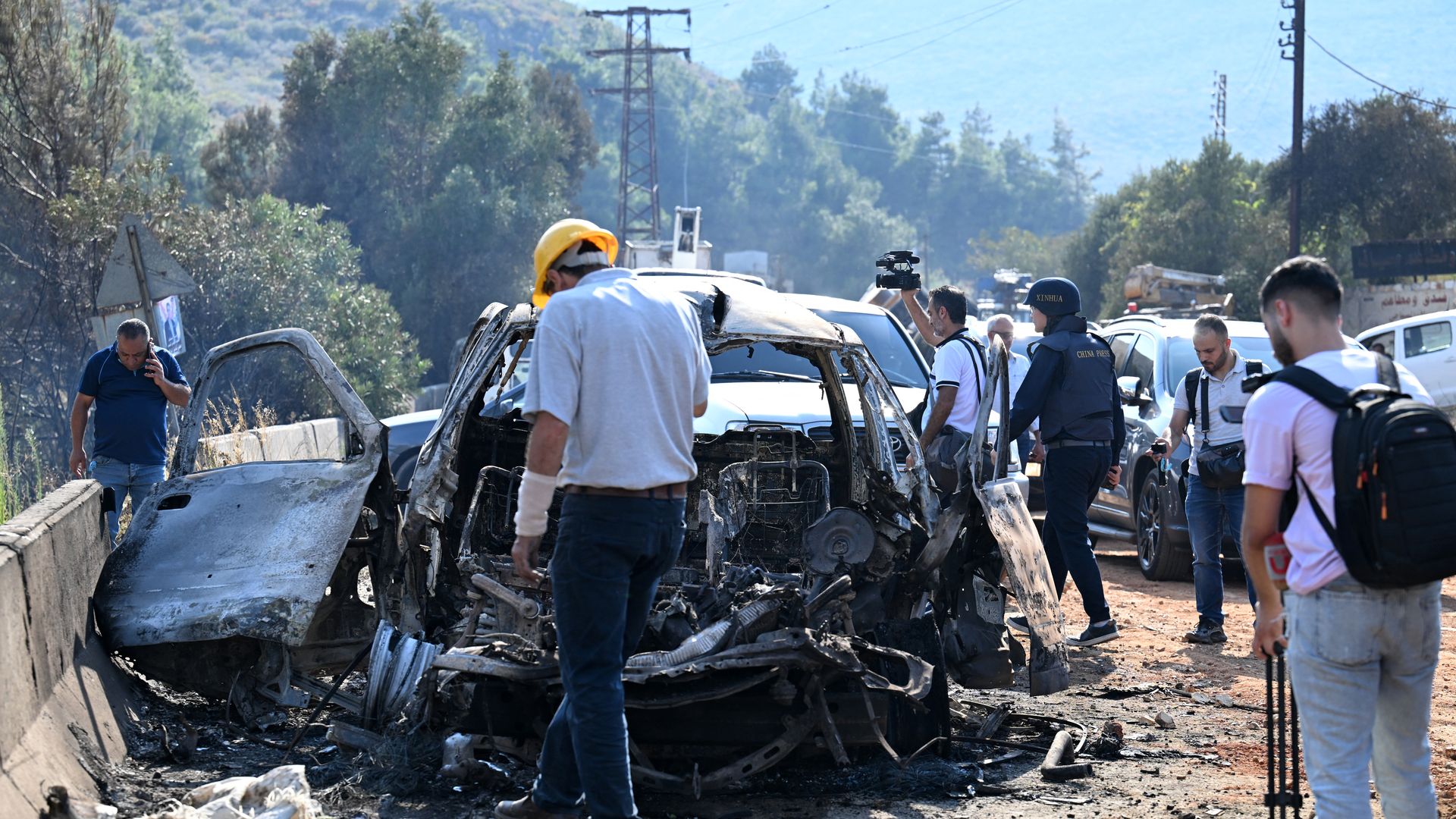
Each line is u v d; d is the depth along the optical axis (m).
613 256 4.31
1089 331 7.54
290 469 5.84
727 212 131.00
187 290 9.58
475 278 42.75
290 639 5.18
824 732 4.76
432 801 4.57
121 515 7.84
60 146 19.83
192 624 5.19
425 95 46.03
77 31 21.39
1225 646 8.16
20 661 4.12
